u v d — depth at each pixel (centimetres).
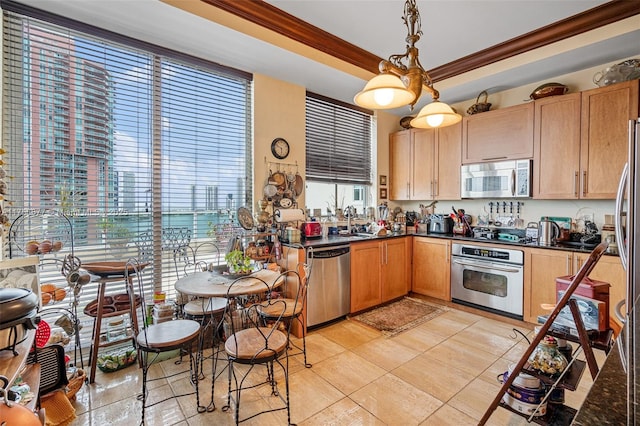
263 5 237
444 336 283
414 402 190
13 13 207
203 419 176
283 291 295
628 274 147
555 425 141
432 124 204
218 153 300
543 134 305
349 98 396
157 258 266
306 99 370
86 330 240
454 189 378
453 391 201
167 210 271
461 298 352
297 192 348
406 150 435
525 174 315
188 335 177
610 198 267
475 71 330
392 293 376
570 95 288
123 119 249
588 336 140
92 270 208
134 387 205
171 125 272
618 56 277
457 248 355
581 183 281
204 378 218
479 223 385
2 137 204
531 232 328
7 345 100
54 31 222
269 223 314
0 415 71
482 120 353
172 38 252
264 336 168
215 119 298
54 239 223
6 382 78
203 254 291
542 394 147
